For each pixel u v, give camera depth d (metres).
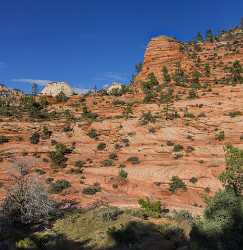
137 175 62.59
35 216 35.34
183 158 67.88
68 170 65.94
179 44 141.38
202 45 146.88
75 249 27.89
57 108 100.19
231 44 140.62
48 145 76.19
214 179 59.47
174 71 124.38
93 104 101.44
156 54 137.50
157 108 89.69
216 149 69.44
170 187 58.66
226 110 84.50
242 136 72.62
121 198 54.66
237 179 20.45
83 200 52.62
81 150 74.69
